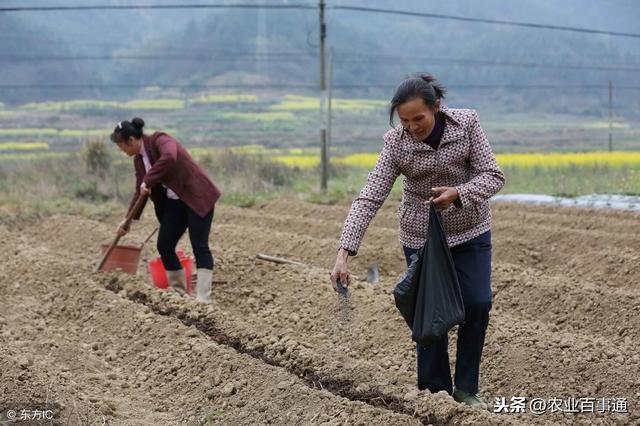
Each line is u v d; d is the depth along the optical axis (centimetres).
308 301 1056
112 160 2495
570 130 8044
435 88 645
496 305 1053
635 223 1555
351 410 659
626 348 842
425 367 701
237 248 1452
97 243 1566
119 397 766
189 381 779
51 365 802
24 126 7388
